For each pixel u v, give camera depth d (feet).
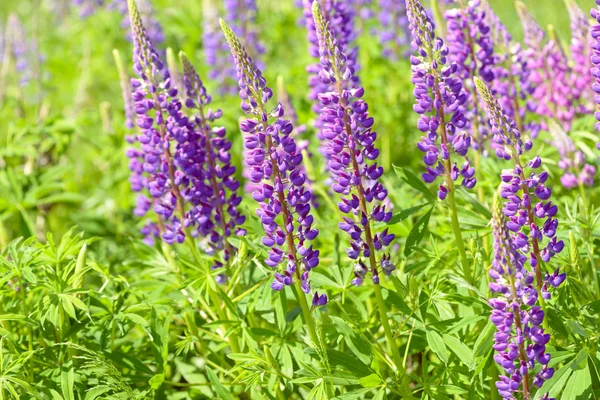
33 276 6.43
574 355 5.99
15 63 10.71
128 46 12.05
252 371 6.26
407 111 9.61
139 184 7.38
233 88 10.08
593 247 6.66
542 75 7.86
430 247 7.00
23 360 6.23
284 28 11.99
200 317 7.06
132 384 6.66
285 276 6.08
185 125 6.66
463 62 7.06
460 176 6.28
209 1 10.09
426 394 6.09
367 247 6.07
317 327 6.18
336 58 5.95
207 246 6.82
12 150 8.64
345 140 5.97
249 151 6.02
